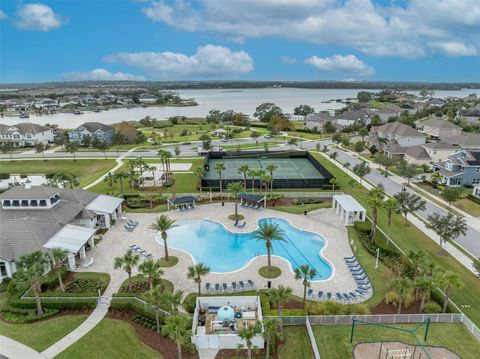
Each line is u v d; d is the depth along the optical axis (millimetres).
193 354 33219
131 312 38844
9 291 41656
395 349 33031
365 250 52875
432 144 107688
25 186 57562
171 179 88938
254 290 43219
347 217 61031
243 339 30656
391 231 58625
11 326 36812
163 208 70125
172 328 29594
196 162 111688
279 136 160500
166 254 49875
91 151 131750
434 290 39938
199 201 74250
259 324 30312
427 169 98312
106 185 86125
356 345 33719
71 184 79438
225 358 32781
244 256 52375
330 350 33156
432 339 34469
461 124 156000
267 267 48594
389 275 46250
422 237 56938
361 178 88062
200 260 51062
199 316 37750
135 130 153250
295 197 77312
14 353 33000
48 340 34781
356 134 161875
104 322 37406
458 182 82000
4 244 45562
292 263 50344
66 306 39438
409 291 38062
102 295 41906
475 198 72688
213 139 155000
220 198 75562
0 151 128125
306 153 119938
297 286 44125
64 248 46281
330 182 81812
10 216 53625
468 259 50125
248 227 61062
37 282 38656
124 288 43094
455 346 33562
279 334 34781
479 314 38500
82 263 48875
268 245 46688
